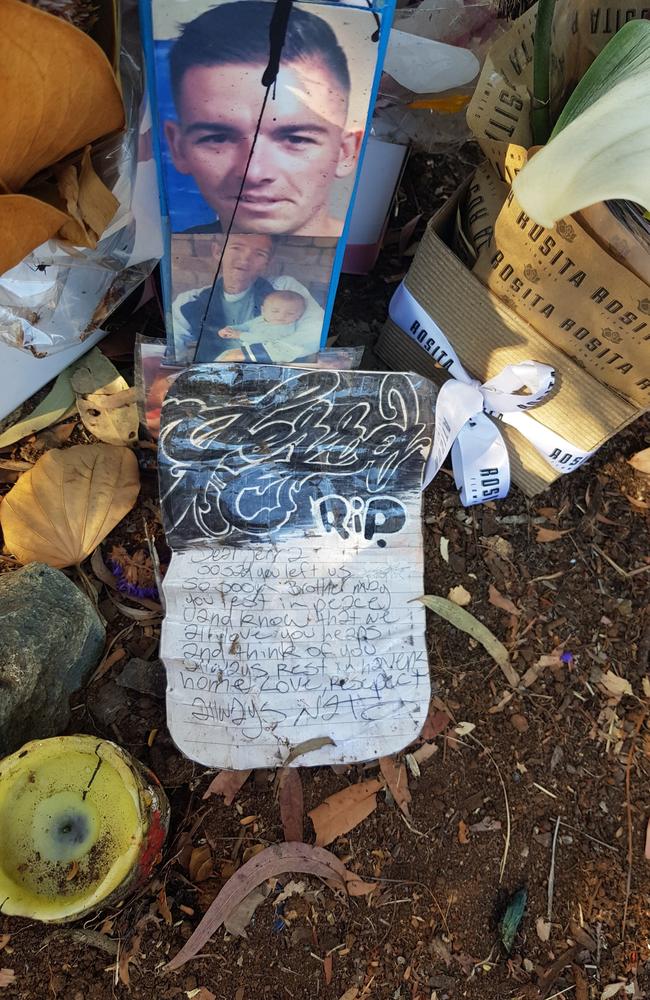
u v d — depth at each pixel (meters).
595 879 1.13
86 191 0.73
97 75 0.63
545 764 1.18
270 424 1.07
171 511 1.10
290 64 0.73
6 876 0.84
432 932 1.07
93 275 1.00
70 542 1.09
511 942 1.08
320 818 1.08
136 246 1.01
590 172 0.64
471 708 1.19
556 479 1.27
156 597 1.14
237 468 1.10
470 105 0.92
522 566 1.27
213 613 1.10
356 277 1.37
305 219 0.88
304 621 1.12
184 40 0.70
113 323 1.21
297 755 1.06
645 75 0.62
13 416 1.18
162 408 1.03
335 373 1.03
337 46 0.71
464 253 1.07
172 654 1.07
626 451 1.37
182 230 0.89
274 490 1.12
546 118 0.88
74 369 1.19
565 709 1.21
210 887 1.03
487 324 1.04
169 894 1.02
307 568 1.14
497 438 1.17
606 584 1.29
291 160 0.81
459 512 1.28
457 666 1.20
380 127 1.09
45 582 1.01
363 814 1.10
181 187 0.84
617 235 0.80
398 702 1.11
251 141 0.79
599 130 0.63
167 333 1.04
